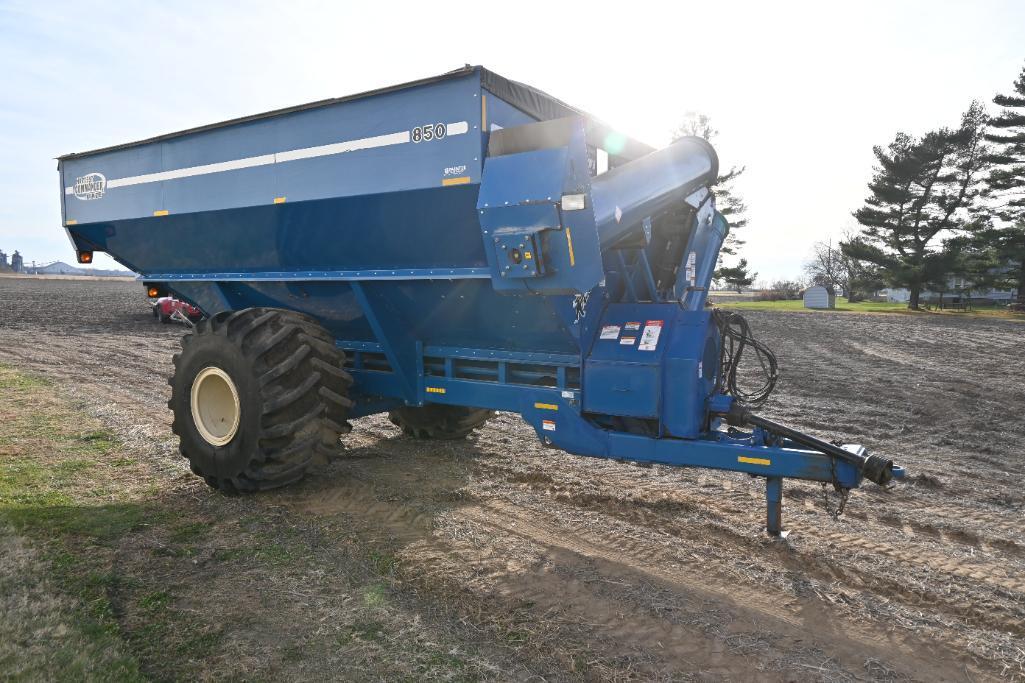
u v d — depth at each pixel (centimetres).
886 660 273
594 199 372
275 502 452
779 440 388
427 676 254
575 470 532
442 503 452
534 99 418
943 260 3903
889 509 448
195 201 516
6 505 430
